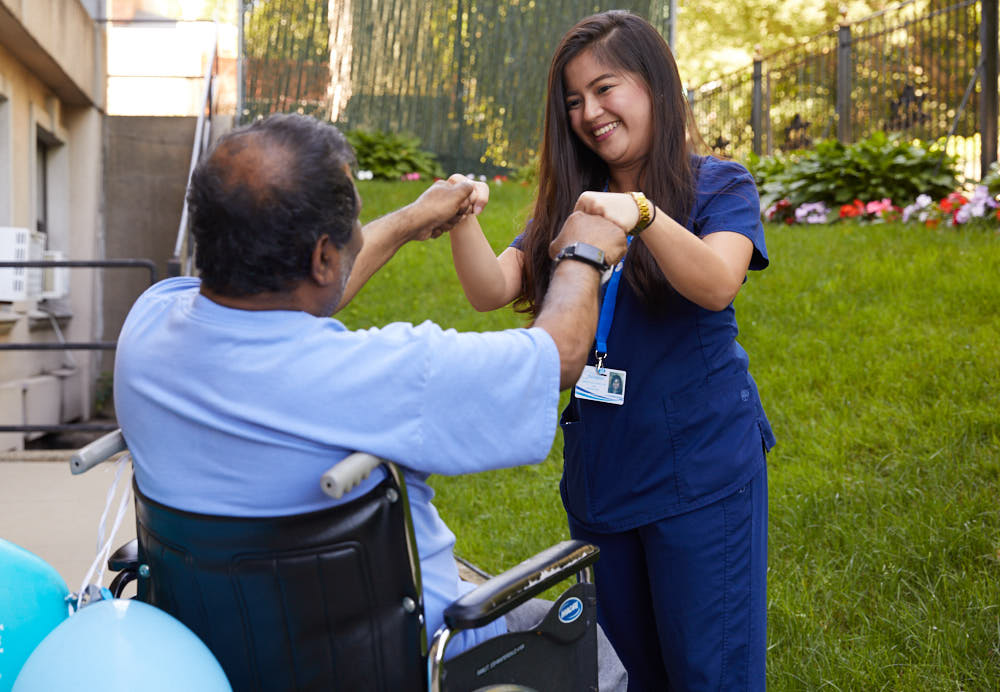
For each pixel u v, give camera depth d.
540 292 2.15
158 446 1.39
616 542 2.07
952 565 2.85
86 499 4.32
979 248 5.73
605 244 1.57
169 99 8.78
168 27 8.76
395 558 1.36
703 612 1.94
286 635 1.39
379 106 12.57
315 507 1.35
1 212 6.50
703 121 12.49
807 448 3.84
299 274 1.34
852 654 2.51
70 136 8.38
